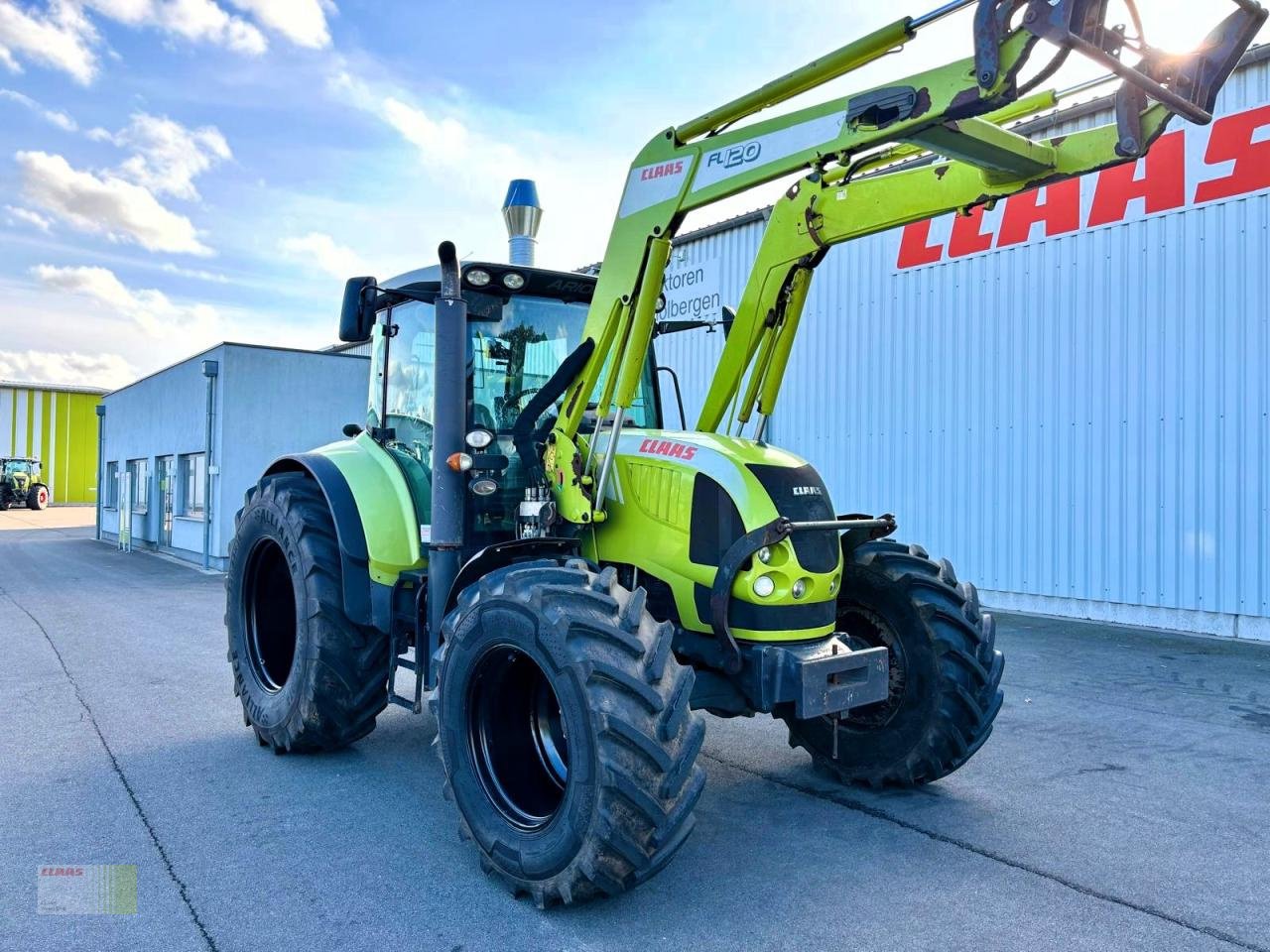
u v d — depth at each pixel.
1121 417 8.49
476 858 3.36
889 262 10.36
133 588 12.48
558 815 2.84
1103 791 4.10
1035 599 9.14
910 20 2.68
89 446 45.16
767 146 3.21
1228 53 2.52
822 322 11.11
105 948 2.70
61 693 5.95
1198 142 7.97
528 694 3.36
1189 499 8.05
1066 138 3.11
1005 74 2.49
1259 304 7.63
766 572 3.31
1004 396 9.36
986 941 2.74
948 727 3.81
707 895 3.05
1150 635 8.04
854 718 4.21
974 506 9.62
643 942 2.73
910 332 10.18
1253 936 2.77
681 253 12.77
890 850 3.44
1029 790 4.12
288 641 5.03
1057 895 3.05
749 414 4.14
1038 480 9.10
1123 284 8.47
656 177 3.58
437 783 4.18
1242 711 5.51
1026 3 2.42
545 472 3.85
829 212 3.75
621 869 2.71
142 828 3.62
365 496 4.38
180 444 18.00
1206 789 4.12
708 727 5.27
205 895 3.04
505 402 4.26
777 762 4.58
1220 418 7.87
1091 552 8.71
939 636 3.86
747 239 11.82
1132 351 8.41
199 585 12.93
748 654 3.28
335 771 4.36
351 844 3.48
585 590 2.93
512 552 3.65
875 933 2.79
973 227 9.57
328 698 4.32
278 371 16.17
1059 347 8.93
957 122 2.85
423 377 4.49
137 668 6.79
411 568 4.26
